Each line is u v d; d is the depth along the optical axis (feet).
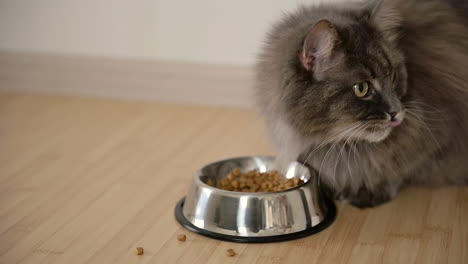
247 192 3.21
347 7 3.30
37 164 3.82
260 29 4.45
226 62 4.58
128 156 3.91
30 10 4.73
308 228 3.20
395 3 3.33
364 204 3.40
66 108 4.58
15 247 3.12
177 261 3.03
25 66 4.83
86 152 3.95
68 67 4.78
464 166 3.51
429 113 3.32
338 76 3.07
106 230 3.24
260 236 3.14
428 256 3.04
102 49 4.71
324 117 3.10
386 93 3.10
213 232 3.17
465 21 3.47
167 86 4.69
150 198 3.49
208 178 3.41
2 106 4.60
